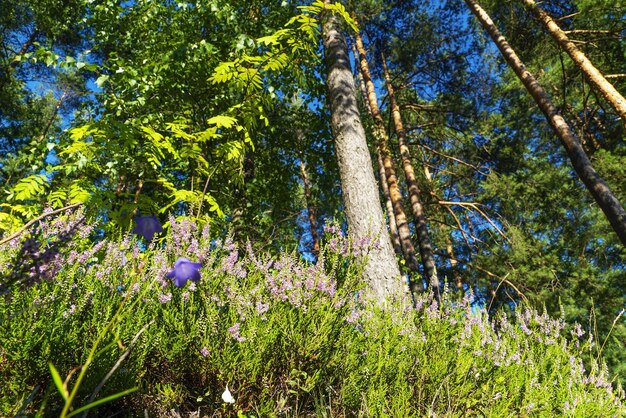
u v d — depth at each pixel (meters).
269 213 8.43
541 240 11.95
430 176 15.27
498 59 13.37
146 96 5.43
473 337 3.13
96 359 1.74
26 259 1.46
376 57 14.55
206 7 5.73
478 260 12.23
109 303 1.99
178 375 2.12
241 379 2.20
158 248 2.32
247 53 5.08
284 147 7.64
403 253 10.15
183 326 2.09
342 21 6.89
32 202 3.11
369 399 2.32
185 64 5.33
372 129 9.53
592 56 9.44
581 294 10.26
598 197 6.37
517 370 3.00
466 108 13.20
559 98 10.89
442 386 2.61
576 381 3.20
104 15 6.08
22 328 1.62
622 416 3.10
